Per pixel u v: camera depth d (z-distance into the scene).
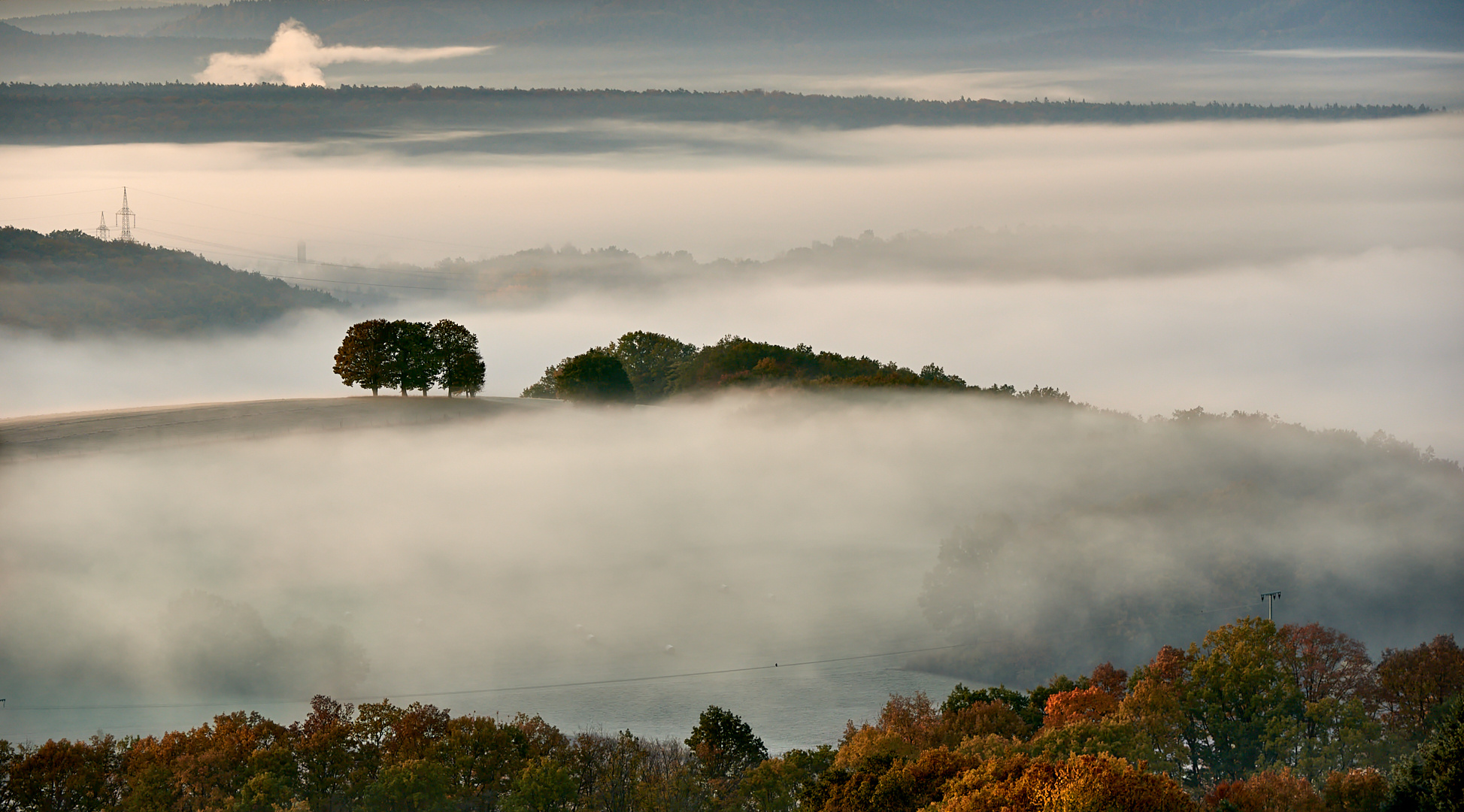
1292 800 74.00
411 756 92.56
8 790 88.25
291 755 91.19
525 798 85.25
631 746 101.38
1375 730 94.62
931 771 75.69
